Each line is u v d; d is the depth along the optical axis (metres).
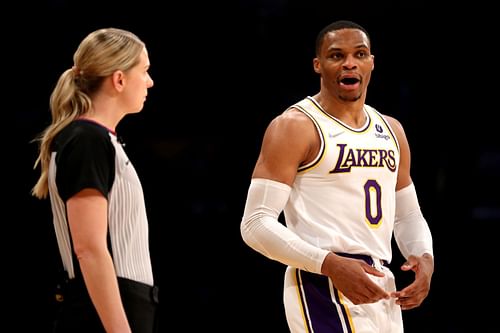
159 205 17.73
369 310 7.79
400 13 17.55
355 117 8.18
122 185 6.46
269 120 18.03
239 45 17.86
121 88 6.64
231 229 17.70
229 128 18.12
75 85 6.57
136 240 6.56
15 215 16.83
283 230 7.65
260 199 7.80
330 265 7.41
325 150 7.87
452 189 17.91
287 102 17.95
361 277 7.30
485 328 17.00
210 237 17.64
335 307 7.77
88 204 6.14
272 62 17.89
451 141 17.88
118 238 6.44
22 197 16.92
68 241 6.41
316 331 7.77
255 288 17.25
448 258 17.66
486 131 17.91
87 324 6.23
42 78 17.25
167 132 18.09
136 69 6.72
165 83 17.91
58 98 6.57
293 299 7.99
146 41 17.64
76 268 6.34
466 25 17.50
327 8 17.66
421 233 8.60
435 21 17.52
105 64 6.53
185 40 17.75
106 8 17.36
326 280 7.85
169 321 16.98
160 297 17.16
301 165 7.96
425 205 17.95
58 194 6.38
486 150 18.48
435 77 17.72
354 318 7.73
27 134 17.11
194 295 17.17
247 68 17.94
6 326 16.20
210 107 18.05
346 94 7.99
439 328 17.06
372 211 7.96
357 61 8.00
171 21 17.64
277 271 17.34
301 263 7.54
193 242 17.58
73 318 6.26
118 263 6.43
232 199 17.91
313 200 7.90
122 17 17.44
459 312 17.20
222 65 17.94
